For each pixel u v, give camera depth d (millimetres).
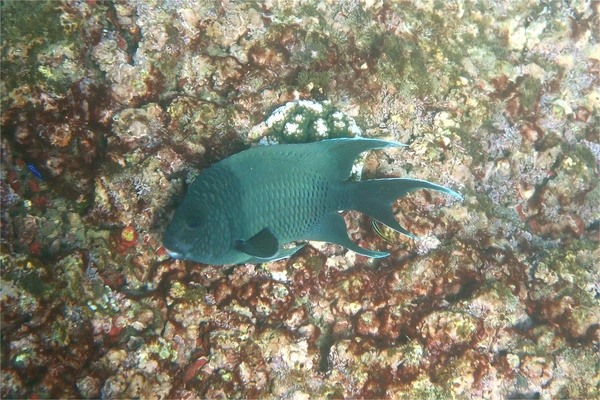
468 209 705
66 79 583
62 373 498
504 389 620
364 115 707
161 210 603
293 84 668
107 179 589
